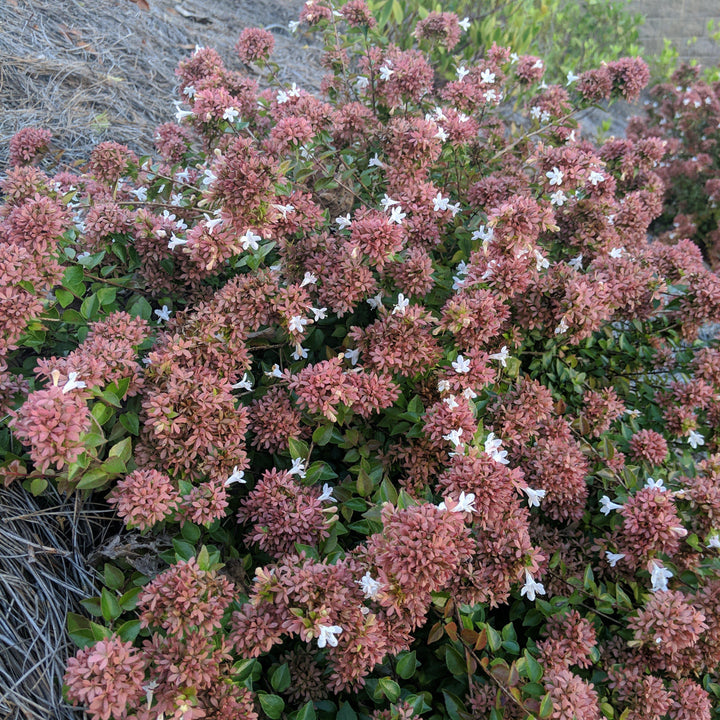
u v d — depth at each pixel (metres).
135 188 0.81
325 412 0.56
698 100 1.52
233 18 1.44
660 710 0.51
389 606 0.46
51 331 0.63
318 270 0.65
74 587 0.54
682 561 0.60
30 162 0.78
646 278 0.76
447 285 0.70
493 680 0.50
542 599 0.60
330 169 0.75
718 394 0.75
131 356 0.54
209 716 0.44
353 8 0.89
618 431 0.76
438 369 0.63
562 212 0.82
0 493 0.55
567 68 1.75
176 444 0.53
